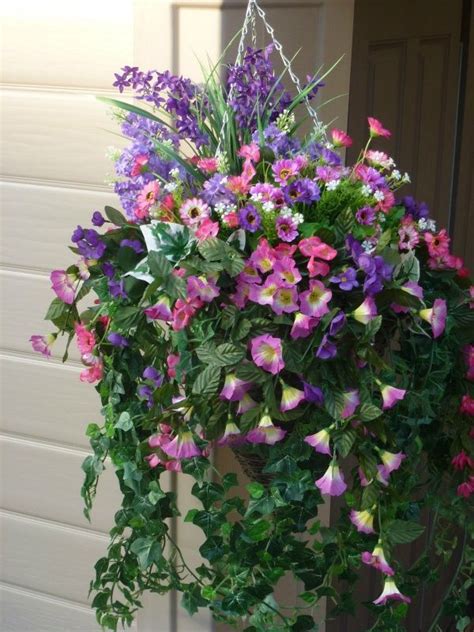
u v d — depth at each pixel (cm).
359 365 130
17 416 226
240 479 200
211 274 129
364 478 132
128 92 194
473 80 262
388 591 135
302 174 140
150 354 146
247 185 135
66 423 221
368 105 201
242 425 130
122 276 139
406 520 142
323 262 128
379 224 139
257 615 150
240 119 149
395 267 132
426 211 152
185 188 149
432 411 138
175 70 185
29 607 239
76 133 201
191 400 132
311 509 142
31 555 235
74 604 233
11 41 202
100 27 193
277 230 128
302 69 180
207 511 151
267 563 145
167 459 145
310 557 145
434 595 278
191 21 182
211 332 131
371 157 147
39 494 229
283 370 130
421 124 233
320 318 126
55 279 149
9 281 218
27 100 204
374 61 201
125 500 161
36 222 211
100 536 224
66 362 216
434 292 142
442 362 141
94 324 150
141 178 148
